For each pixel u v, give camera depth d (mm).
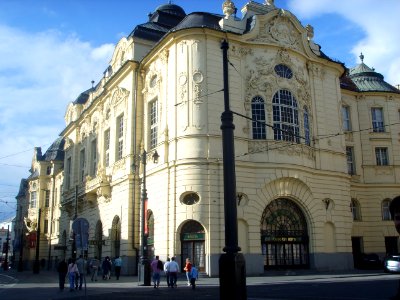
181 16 41438
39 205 71812
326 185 32781
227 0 32406
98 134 43594
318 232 31328
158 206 30297
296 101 32281
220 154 29062
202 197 28047
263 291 18531
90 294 19969
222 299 9750
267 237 29891
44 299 17922
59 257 56906
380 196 39969
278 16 32969
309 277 25922
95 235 40781
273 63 31859
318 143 33125
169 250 28531
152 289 21922
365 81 43156
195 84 29781
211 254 27234
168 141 30359
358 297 15047
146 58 34844
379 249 38969
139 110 35469
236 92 30453
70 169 54281
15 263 85625
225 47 12016
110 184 37781
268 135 30500
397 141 41656
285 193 30312
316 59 34688
